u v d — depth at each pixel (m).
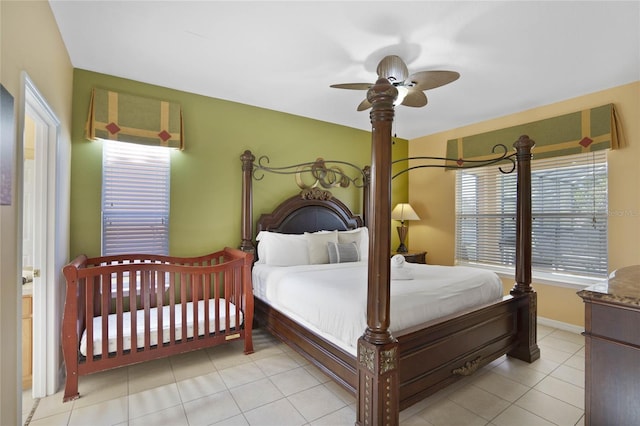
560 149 3.59
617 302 1.36
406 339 1.90
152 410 2.09
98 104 2.91
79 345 2.31
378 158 1.76
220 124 3.64
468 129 4.58
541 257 3.82
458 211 4.75
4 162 1.33
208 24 2.24
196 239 3.47
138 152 3.19
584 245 3.47
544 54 2.60
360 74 3.01
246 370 2.64
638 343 1.33
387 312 1.77
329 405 2.15
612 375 1.40
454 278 2.67
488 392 2.33
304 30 2.30
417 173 5.31
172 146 3.26
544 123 3.74
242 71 2.96
